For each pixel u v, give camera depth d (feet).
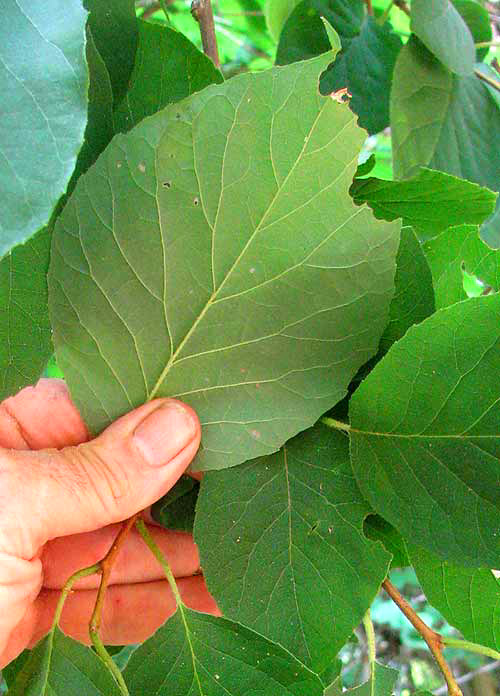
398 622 2.18
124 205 0.49
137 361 0.54
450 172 0.88
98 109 0.53
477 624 0.58
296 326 0.52
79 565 0.76
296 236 0.49
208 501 0.55
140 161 0.48
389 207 0.63
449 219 0.64
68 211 0.49
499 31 1.26
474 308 0.48
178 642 0.54
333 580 0.54
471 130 0.90
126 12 0.58
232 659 0.53
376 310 0.51
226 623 0.53
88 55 0.52
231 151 0.47
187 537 0.78
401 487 0.52
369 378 0.52
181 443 0.54
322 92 0.95
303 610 0.54
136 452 0.56
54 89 0.38
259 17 1.47
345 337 0.52
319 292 0.51
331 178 0.47
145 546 0.78
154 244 0.49
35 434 0.70
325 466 0.56
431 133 0.88
